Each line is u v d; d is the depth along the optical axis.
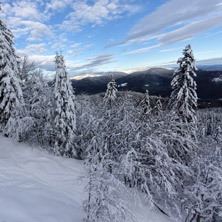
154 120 11.38
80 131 16.58
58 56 14.08
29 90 18.28
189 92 13.68
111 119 12.76
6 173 7.05
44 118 16.64
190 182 10.21
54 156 13.73
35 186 6.23
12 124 14.15
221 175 8.26
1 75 13.90
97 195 4.91
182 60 14.15
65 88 14.09
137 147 10.88
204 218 9.10
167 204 9.72
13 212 3.92
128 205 5.74
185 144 12.24
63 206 5.23
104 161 6.29
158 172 9.70
